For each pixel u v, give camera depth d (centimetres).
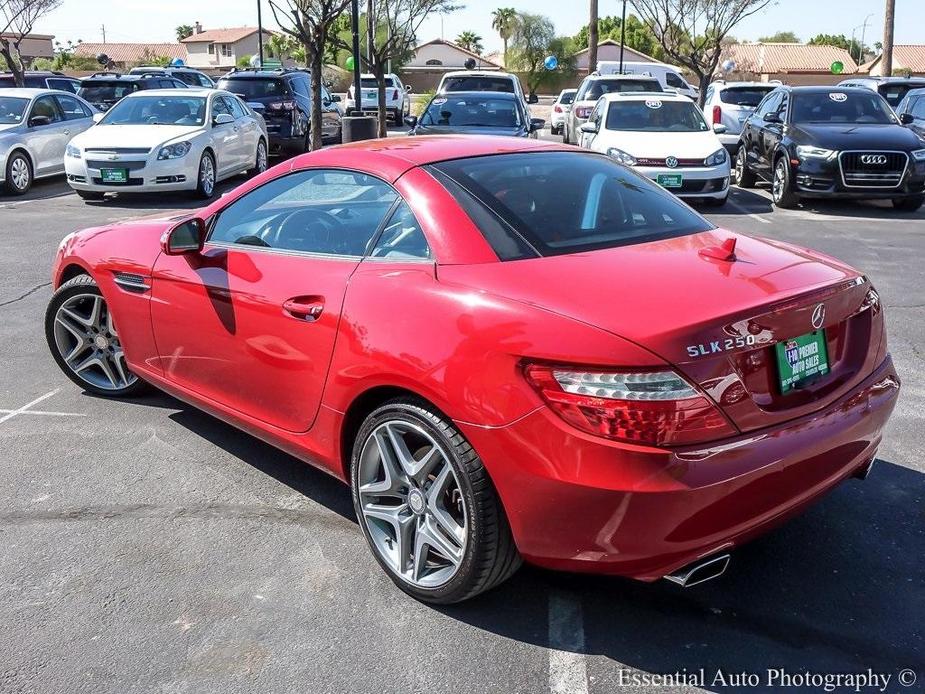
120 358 489
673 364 247
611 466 247
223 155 1394
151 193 1426
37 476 407
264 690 266
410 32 2469
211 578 325
